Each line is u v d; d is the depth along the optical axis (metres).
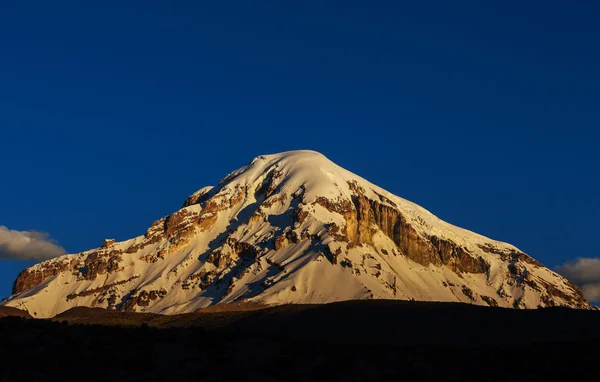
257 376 76.62
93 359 78.88
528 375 81.19
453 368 83.50
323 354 86.62
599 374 79.94
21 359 76.75
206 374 77.00
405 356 87.62
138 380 74.62
